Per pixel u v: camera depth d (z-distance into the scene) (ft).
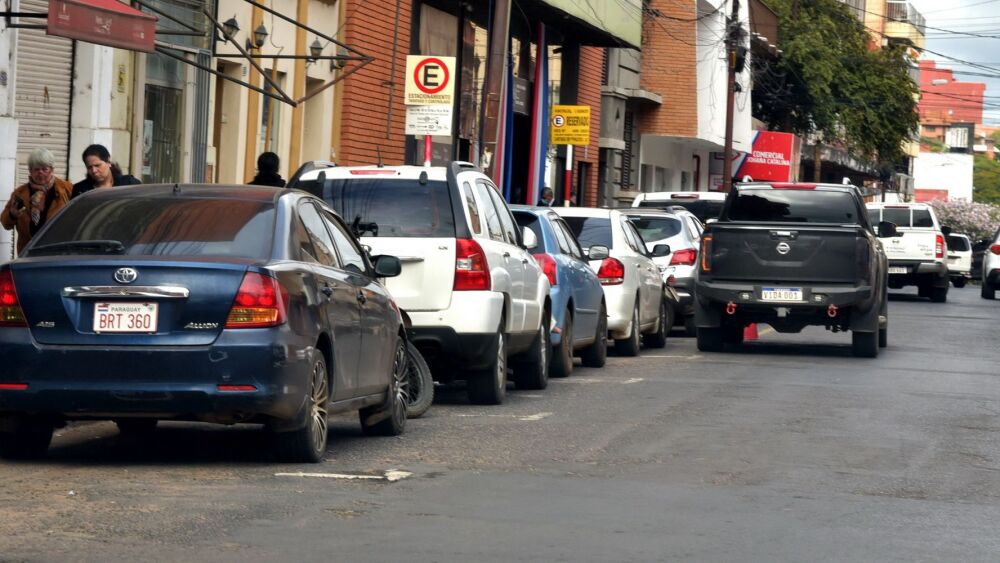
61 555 38.19
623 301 111.34
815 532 44.14
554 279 92.68
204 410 50.83
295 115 136.46
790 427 69.87
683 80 275.39
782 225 114.01
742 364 107.76
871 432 68.85
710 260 115.96
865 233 113.60
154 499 46.57
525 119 201.16
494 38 123.13
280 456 54.70
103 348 50.42
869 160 369.71
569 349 96.02
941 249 228.02
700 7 277.23
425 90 115.44
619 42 215.10
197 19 118.42
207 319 50.83
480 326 73.26
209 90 121.70
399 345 65.92
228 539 40.70
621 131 261.44
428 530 42.78
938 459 60.75
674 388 88.48
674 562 39.34
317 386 54.65
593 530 43.47
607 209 115.85
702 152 326.85
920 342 137.49
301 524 43.14
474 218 75.46
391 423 64.03
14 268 51.57
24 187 73.56
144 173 114.32
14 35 84.43
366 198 74.18
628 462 57.57
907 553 41.42
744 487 52.24
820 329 154.61
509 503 47.67
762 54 325.83
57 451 57.93
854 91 349.20
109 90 107.34
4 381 50.83
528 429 67.46
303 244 55.93
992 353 125.80
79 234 54.39
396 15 154.10
